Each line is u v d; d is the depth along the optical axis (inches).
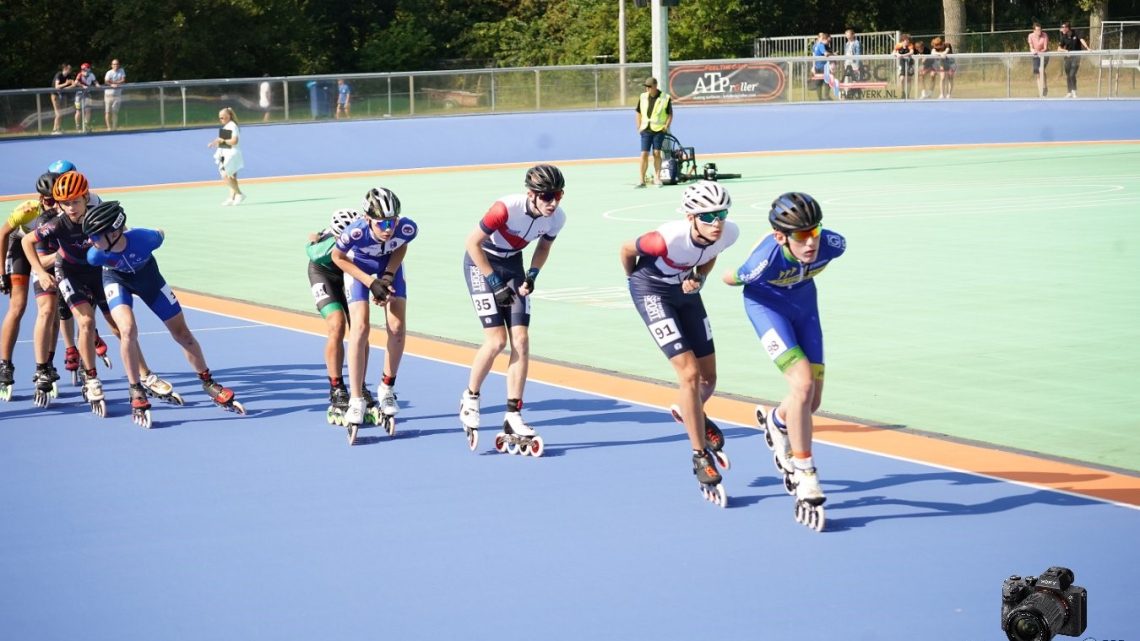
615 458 284.5
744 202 826.2
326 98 1348.4
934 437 297.7
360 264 303.7
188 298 530.6
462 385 364.2
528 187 273.4
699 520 239.3
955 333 417.4
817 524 230.1
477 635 186.7
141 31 1913.1
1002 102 1363.2
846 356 389.1
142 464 288.4
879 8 2181.3
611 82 1455.5
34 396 363.9
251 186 1095.6
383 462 285.6
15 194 1088.2
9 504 259.0
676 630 186.5
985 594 198.1
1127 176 919.7
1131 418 311.6
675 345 249.8
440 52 2294.5
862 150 1262.3
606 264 593.0
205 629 192.1
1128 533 226.7
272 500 257.6
